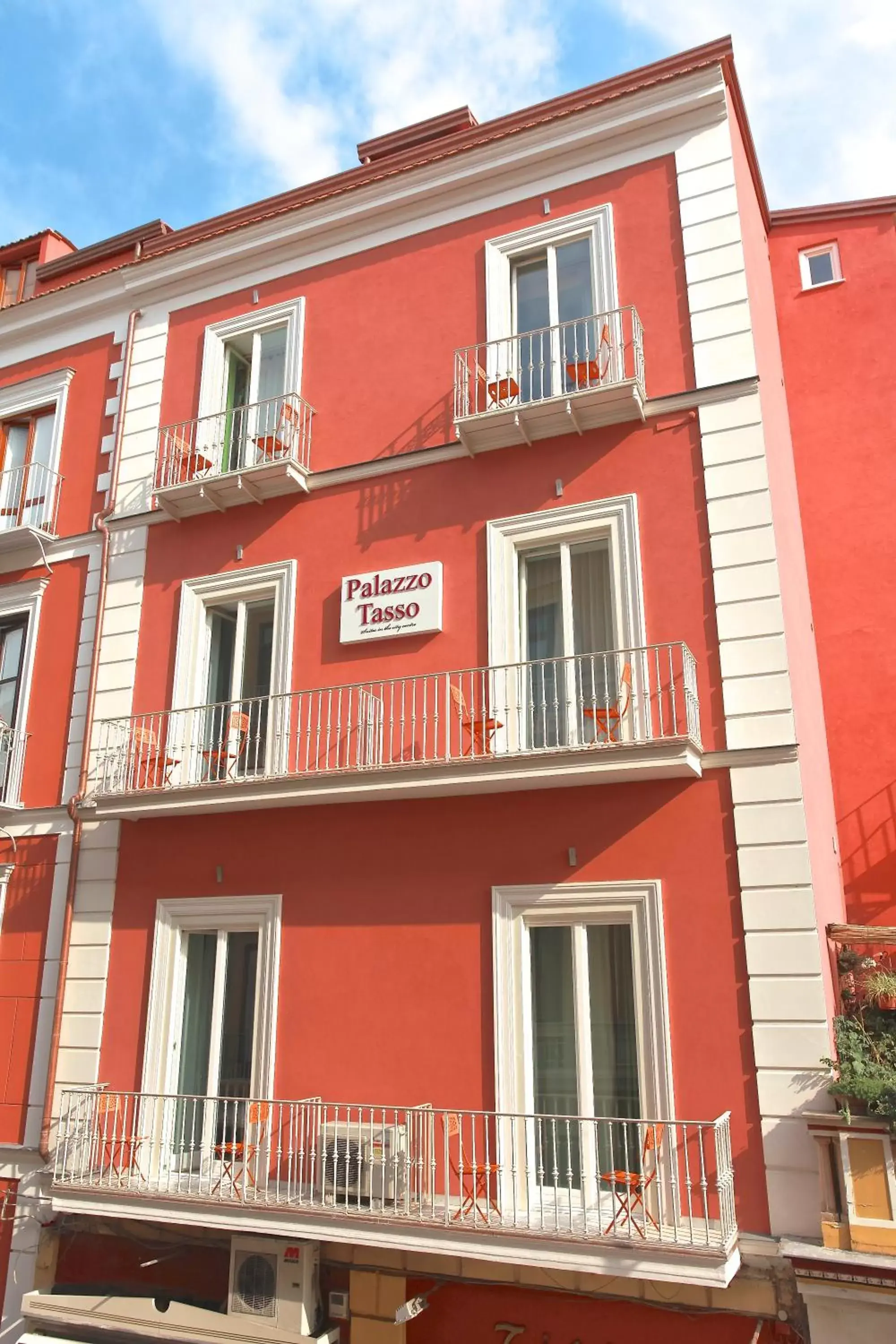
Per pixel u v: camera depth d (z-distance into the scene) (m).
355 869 10.23
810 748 9.66
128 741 11.79
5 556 14.21
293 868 10.56
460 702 9.73
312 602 11.59
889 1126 7.22
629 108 11.23
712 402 10.05
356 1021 9.76
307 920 10.33
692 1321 7.80
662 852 8.93
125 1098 10.49
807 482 11.73
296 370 12.70
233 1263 9.00
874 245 12.14
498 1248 7.73
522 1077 8.92
